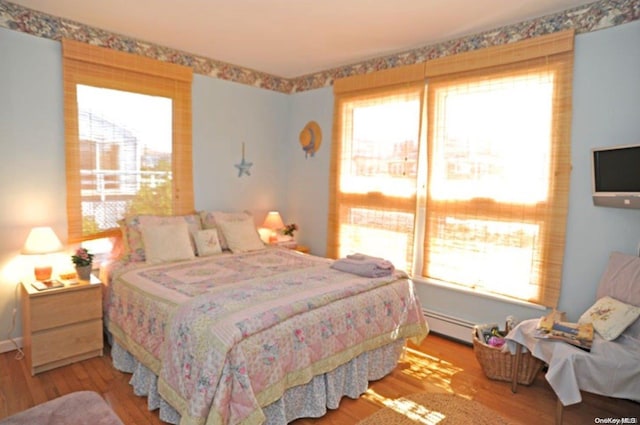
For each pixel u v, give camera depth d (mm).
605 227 2582
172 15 2861
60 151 3057
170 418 2098
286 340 2010
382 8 2672
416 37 3205
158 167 3623
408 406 2357
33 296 2537
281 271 2877
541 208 2820
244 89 4262
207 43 3459
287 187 4797
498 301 3072
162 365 2064
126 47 3340
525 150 2871
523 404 2391
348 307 2375
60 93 3029
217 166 4086
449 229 3303
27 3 2727
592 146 2611
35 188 2955
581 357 2014
